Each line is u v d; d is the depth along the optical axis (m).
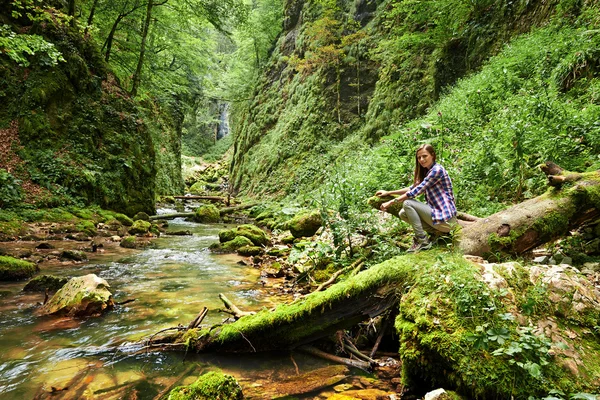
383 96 15.02
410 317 2.56
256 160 21.89
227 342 3.18
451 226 3.25
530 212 3.20
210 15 16.39
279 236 9.23
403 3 12.35
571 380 2.01
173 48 19.09
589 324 2.31
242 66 30.20
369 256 4.64
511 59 8.43
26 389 2.61
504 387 2.04
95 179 11.05
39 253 6.56
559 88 6.64
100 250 7.45
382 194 3.72
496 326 2.27
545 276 2.57
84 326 3.72
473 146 6.58
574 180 3.26
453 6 11.77
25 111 10.35
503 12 11.09
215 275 5.85
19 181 9.43
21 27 11.11
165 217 13.37
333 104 17.92
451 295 2.51
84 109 11.66
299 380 2.77
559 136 4.68
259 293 4.90
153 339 3.32
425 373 2.40
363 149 12.77
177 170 24.03
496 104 7.65
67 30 11.83
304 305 3.10
